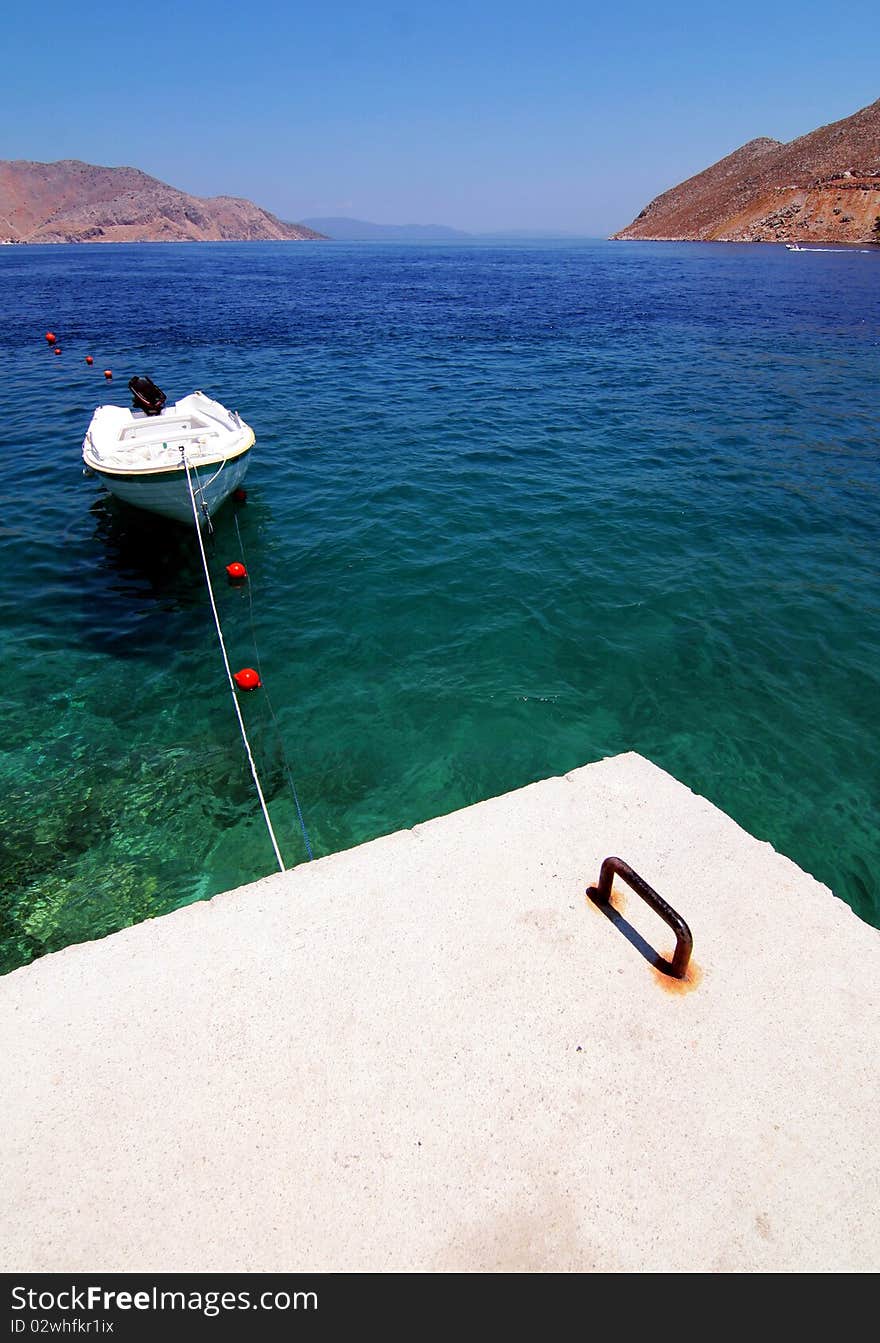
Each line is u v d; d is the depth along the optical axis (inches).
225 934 104.8
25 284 1998.0
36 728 271.0
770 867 114.0
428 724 276.4
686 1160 79.2
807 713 280.5
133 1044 90.8
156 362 928.3
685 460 566.6
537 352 1019.3
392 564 400.5
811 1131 81.8
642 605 356.5
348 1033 91.7
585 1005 94.7
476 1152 79.8
